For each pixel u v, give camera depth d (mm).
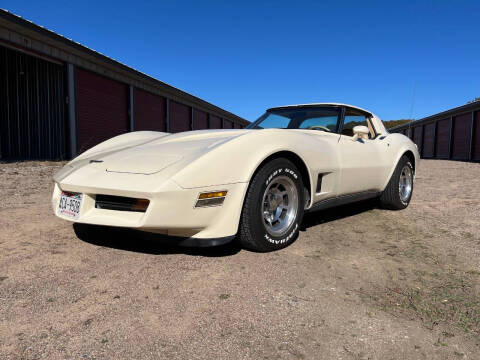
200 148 2131
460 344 1346
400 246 2527
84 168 2170
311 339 1348
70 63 9492
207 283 1799
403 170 3895
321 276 1950
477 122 16906
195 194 1909
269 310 1553
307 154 2494
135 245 2350
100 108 10727
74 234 2568
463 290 1810
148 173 1949
